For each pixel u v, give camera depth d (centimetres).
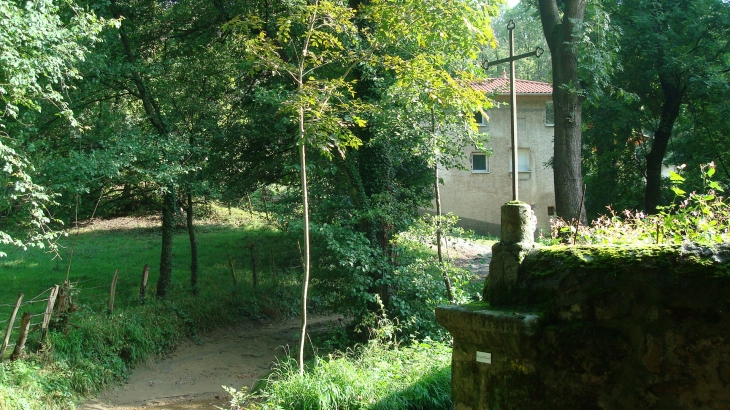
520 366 365
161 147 1355
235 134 1549
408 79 958
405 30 941
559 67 1440
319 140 799
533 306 370
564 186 1417
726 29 1922
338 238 1212
